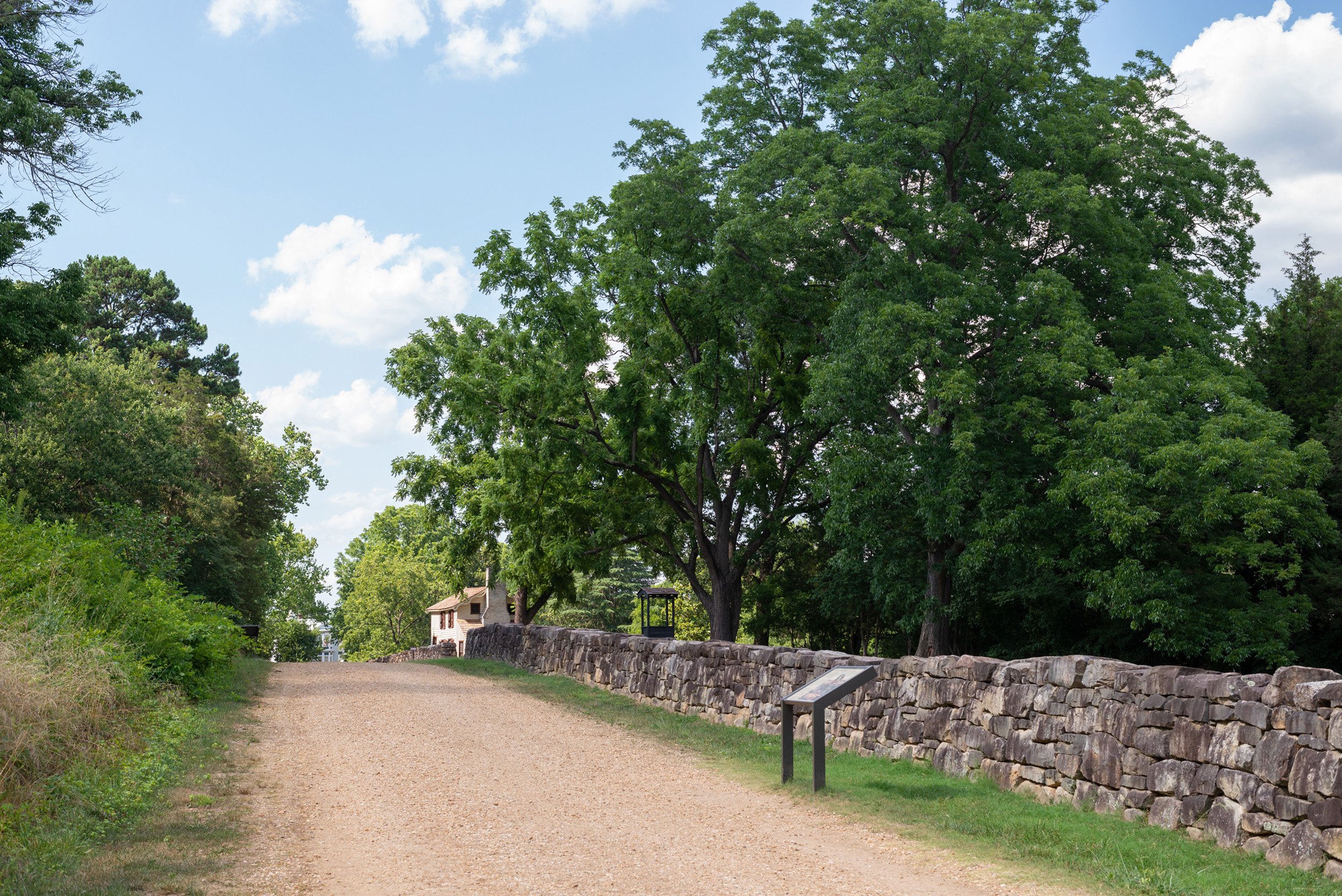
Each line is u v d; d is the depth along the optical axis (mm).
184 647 14531
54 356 28266
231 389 49219
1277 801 6977
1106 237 20000
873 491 20141
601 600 56656
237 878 6422
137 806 7855
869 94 20734
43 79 18688
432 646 50500
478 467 30984
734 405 26719
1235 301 21328
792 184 21469
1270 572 19859
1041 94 21703
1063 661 9477
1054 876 6824
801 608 31234
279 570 54500
